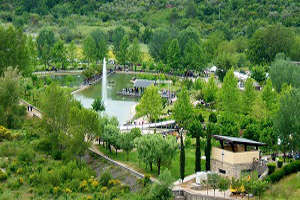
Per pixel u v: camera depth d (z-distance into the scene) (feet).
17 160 488.02
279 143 510.17
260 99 625.82
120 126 636.07
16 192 423.23
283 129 472.03
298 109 465.47
